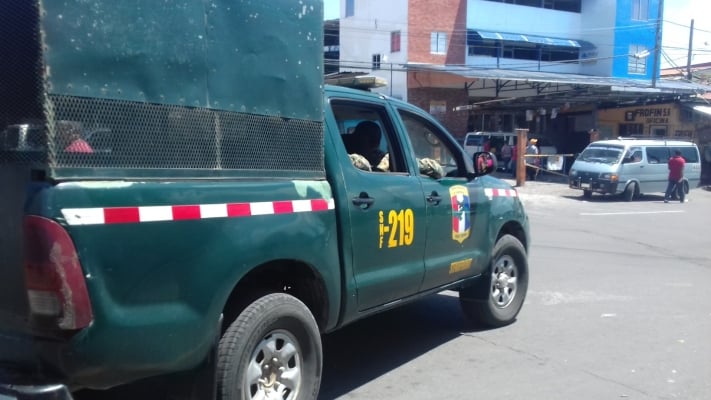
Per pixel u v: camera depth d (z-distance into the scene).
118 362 2.87
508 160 30.45
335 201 4.09
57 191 2.64
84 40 2.74
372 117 5.07
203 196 3.19
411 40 34.94
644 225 16.00
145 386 3.54
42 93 2.62
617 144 22.27
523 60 38.53
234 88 3.40
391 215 4.58
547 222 16.17
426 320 6.58
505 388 4.77
